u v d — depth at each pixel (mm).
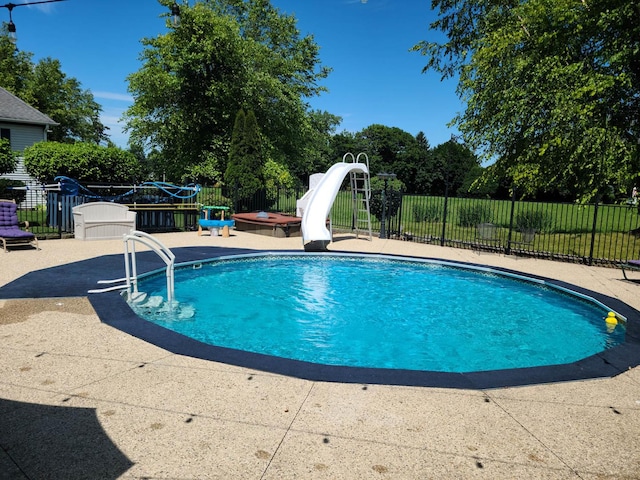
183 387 3576
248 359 4238
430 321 6949
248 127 17422
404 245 13742
